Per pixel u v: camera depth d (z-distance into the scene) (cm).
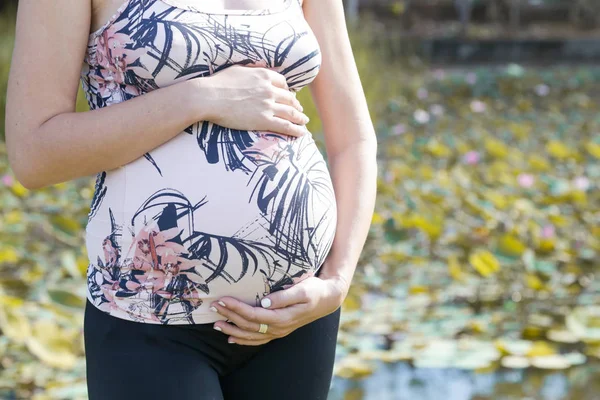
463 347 389
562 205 612
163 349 187
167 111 183
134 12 186
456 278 469
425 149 840
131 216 186
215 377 192
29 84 186
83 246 509
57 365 338
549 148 796
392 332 408
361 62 1070
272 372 199
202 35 187
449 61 1723
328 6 219
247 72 191
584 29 2153
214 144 187
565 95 1313
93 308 194
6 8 1202
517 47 1756
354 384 354
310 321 197
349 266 205
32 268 480
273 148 191
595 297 453
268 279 191
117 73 189
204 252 185
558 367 370
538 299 452
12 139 187
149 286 186
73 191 647
